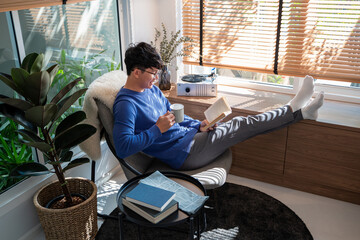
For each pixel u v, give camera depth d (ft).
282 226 7.36
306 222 7.54
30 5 6.16
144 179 6.02
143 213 5.20
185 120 7.66
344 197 8.13
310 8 7.89
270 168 8.66
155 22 9.80
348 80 8.01
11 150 6.79
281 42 8.46
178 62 10.07
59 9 7.25
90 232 6.94
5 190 6.77
